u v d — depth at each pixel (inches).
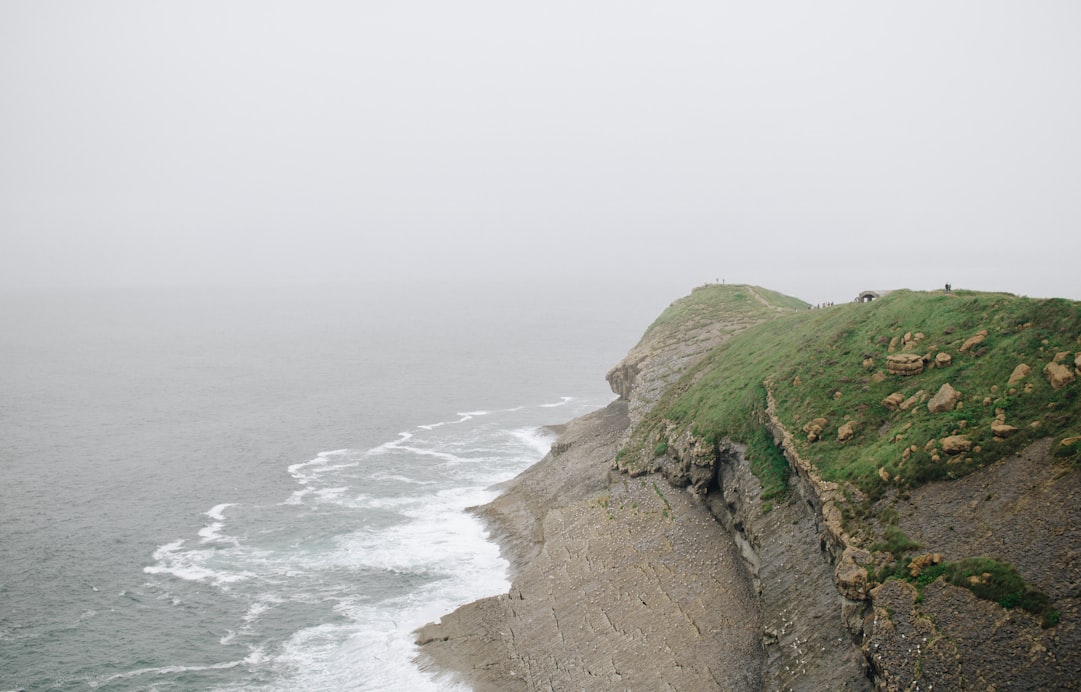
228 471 3831.2
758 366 2667.3
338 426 4842.5
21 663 2081.7
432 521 3125.0
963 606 1282.0
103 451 4163.4
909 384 1936.5
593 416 4168.3
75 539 2928.2
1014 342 1756.9
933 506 1514.5
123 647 2171.5
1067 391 1514.5
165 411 5206.7
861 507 1640.0
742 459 2281.0
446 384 6451.8
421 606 2406.5
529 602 2278.5
